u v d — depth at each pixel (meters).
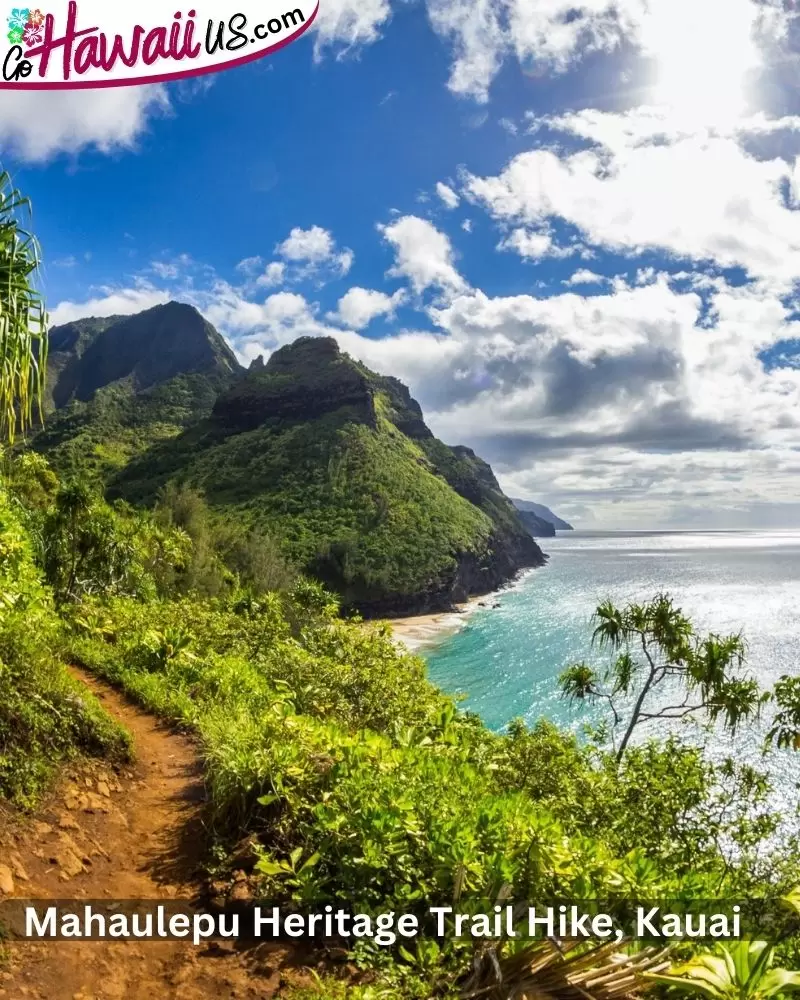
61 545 25.02
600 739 12.17
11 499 11.76
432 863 4.23
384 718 9.83
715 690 14.75
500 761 8.65
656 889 4.34
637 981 2.93
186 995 3.36
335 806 4.71
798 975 2.69
